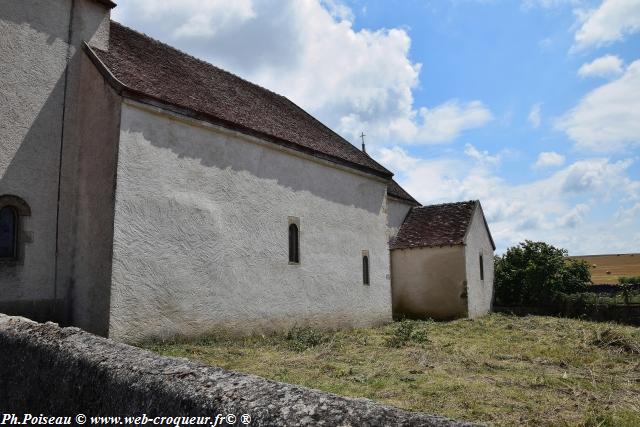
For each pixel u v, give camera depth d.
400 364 9.29
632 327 16.77
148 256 9.84
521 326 16.83
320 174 15.37
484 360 9.96
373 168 17.67
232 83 15.85
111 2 11.62
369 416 1.89
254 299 12.29
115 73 10.27
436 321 19.42
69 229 10.29
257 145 12.94
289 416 1.95
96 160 10.02
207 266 11.12
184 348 9.69
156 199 10.16
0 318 5.07
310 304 14.22
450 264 20.44
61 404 3.38
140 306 9.59
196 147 11.21
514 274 24.20
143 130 10.06
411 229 22.80
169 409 2.42
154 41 14.29
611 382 8.14
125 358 3.09
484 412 6.18
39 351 3.81
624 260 65.56
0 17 9.59
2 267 9.14
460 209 22.53
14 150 9.55
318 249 14.85
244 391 2.27
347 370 8.52
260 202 12.84
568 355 10.70
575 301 21.84
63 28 10.68
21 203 9.55
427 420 1.86
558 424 5.78
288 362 9.01
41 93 10.12
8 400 4.14
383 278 17.94
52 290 9.86
